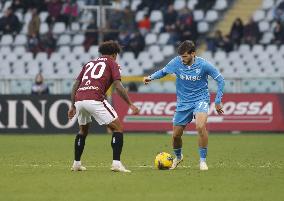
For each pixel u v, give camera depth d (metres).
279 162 43.12
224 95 71.50
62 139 63.69
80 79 36.34
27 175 34.19
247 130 71.75
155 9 96.69
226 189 29.86
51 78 76.56
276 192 29.11
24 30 97.81
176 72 37.41
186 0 98.38
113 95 71.31
